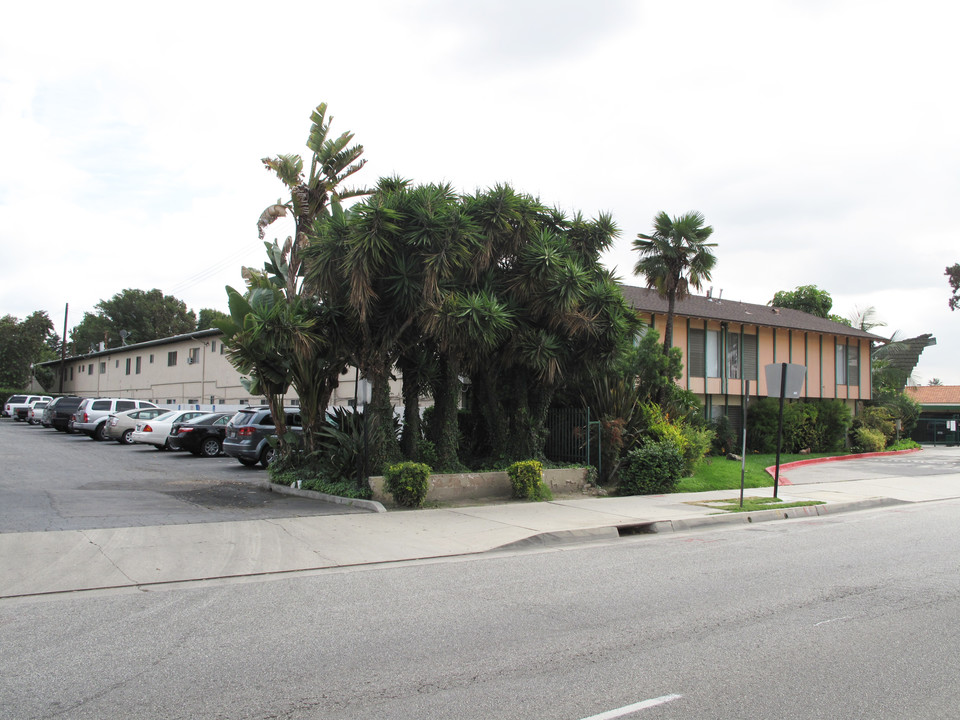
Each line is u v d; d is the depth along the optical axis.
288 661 5.24
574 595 7.34
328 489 13.93
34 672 4.99
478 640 5.77
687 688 4.76
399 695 4.60
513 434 16.31
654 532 12.16
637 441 17.06
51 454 23.58
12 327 60.62
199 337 39.75
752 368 30.64
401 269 13.21
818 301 45.72
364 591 7.47
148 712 4.31
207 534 10.23
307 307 14.69
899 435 38.41
